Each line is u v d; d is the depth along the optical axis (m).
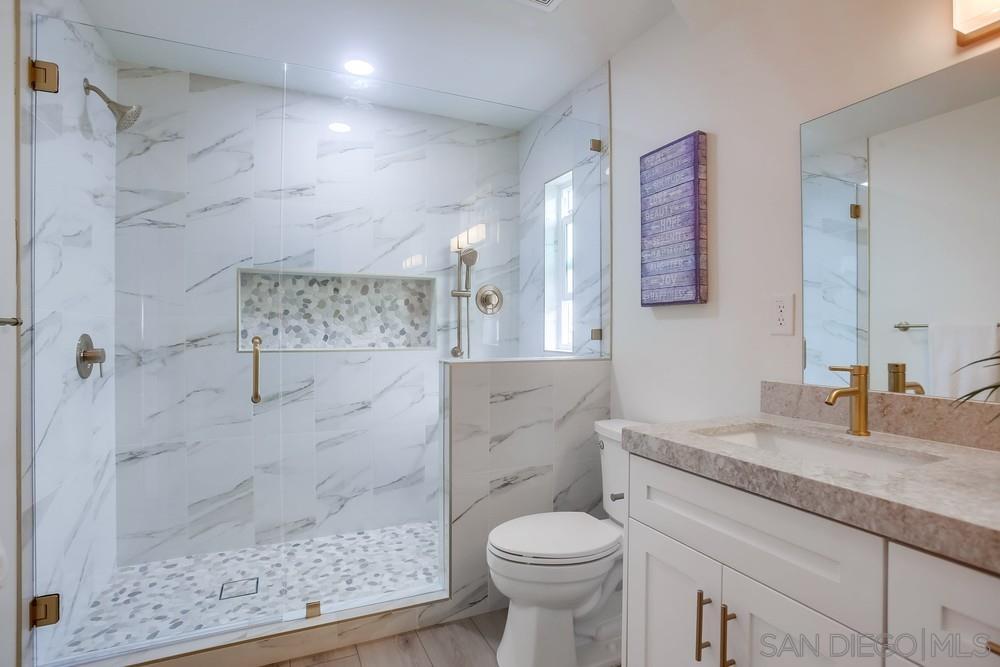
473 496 2.07
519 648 1.66
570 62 2.43
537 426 2.21
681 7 1.81
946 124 1.17
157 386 2.19
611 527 1.81
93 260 1.95
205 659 1.68
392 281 2.62
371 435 2.62
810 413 1.47
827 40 1.43
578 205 2.49
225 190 2.32
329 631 1.81
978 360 1.11
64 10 1.84
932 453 1.08
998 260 1.08
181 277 2.23
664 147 1.99
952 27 1.16
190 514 2.25
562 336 2.52
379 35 2.21
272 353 2.41
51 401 1.70
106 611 1.89
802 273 1.50
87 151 1.91
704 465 1.06
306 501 2.49
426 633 1.92
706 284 1.85
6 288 1.47
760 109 1.64
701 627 1.05
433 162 2.62
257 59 2.19
